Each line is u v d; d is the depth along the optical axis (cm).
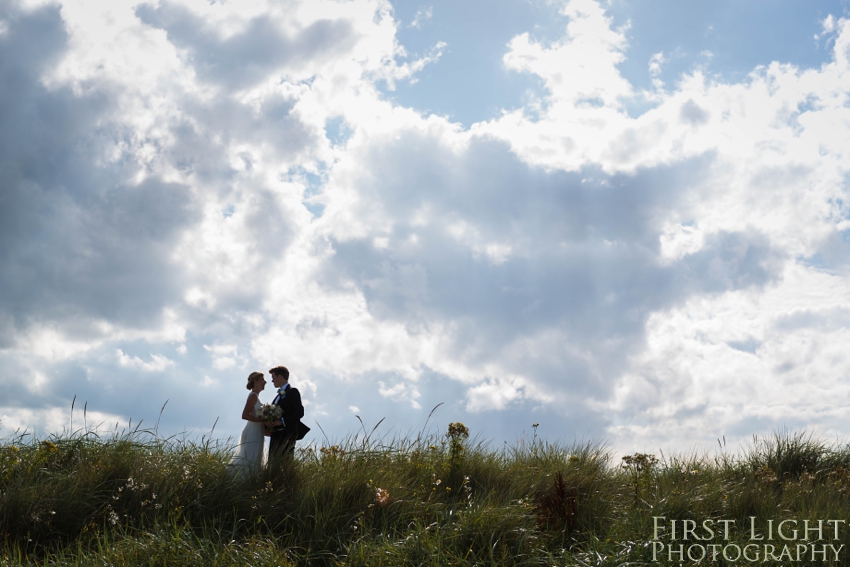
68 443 652
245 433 717
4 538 482
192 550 458
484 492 645
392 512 569
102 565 436
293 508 574
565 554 493
